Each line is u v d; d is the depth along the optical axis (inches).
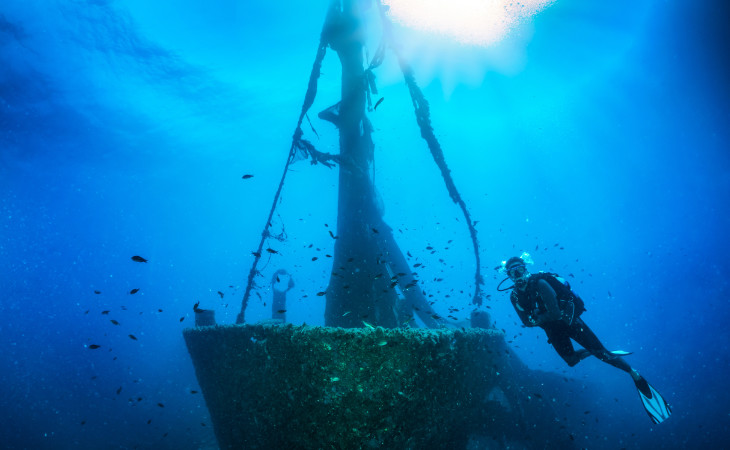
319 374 148.3
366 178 282.7
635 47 972.6
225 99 1106.7
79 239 1694.1
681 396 391.5
